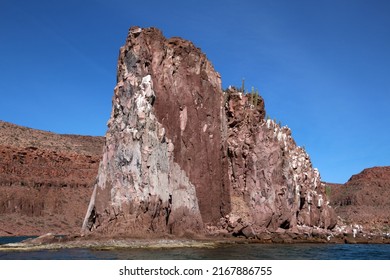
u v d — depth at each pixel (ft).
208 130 241.96
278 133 273.54
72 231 440.45
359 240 250.37
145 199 190.19
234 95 272.31
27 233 419.13
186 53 241.96
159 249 156.46
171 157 212.64
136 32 219.82
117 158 195.83
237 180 255.91
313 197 305.73
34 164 519.60
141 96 203.82
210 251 154.20
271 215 247.91
